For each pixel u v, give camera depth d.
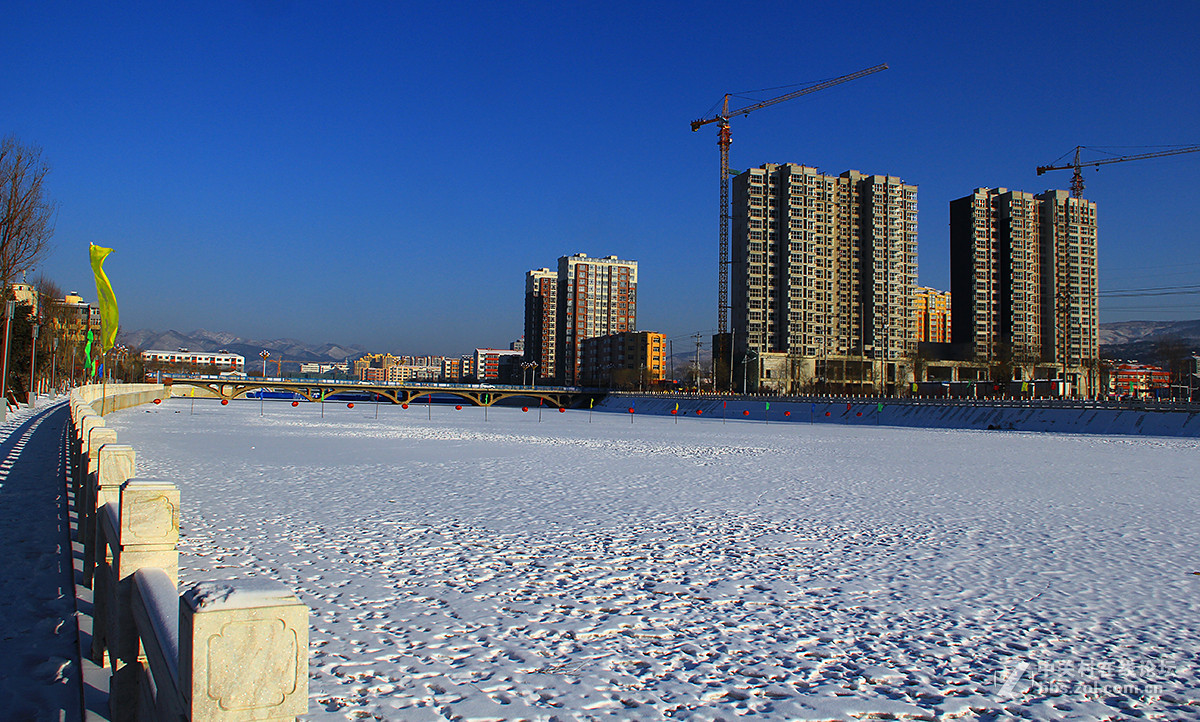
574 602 11.91
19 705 6.81
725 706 8.01
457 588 12.54
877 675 9.08
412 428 66.69
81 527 13.58
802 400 117.19
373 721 7.27
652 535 17.70
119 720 5.87
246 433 53.12
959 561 15.54
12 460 25.47
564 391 167.88
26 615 9.52
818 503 23.88
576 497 24.06
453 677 8.58
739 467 36.25
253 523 17.91
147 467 29.55
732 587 13.09
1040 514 22.33
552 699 8.04
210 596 3.66
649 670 9.05
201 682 3.49
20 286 84.38
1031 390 149.75
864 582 13.63
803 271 196.25
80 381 126.69
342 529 17.47
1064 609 12.05
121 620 6.04
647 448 48.53
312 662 8.91
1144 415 76.19
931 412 97.38
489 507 21.52
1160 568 15.12
